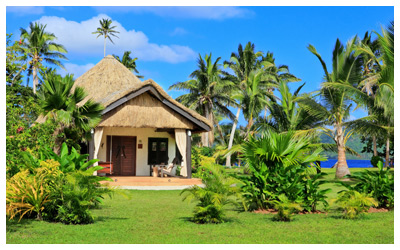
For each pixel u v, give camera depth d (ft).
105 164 65.62
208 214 29.91
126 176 69.31
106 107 60.18
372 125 73.31
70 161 35.09
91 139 61.00
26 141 41.11
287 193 35.01
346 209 32.73
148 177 66.85
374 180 37.86
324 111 78.74
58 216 29.25
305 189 35.86
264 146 37.11
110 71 77.51
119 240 24.48
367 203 32.37
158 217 32.58
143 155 72.23
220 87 145.59
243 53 156.35
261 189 36.17
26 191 29.30
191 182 59.57
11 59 41.37
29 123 48.98
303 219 31.86
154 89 62.39
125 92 60.75
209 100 146.92
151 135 72.74
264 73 155.43
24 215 30.76
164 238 25.09
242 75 157.69
